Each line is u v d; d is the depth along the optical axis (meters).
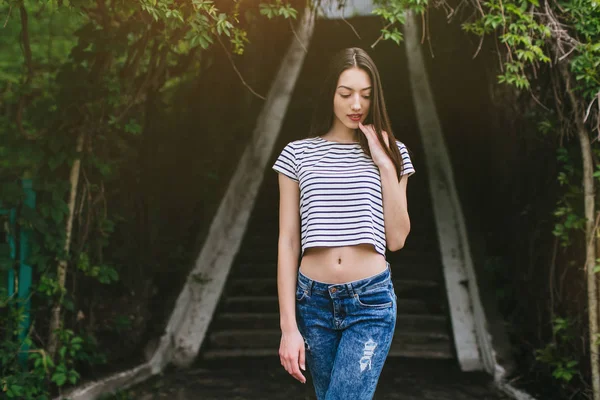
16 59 6.41
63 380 3.83
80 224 4.30
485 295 5.74
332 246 2.01
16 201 3.75
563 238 3.96
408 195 7.66
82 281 4.72
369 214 2.03
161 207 6.34
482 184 7.55
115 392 4.47
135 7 3.84
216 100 7.61
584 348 3.93
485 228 6.90
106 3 4.20
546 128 4.23
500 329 5.33
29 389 3.68
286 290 2.07
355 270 2.02
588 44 3.49
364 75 2.10
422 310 6.13
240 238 6.80
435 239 6.97
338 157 2.10
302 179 2.08
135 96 4.39
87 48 4.43
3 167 3.88
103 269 4.42
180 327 5.69
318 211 2.04
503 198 6.43
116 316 4.95
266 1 4.15
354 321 2.03
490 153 7.61
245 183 7.39
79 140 4.11
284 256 2.10
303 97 9.76
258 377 5.05
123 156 5.18
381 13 3.77
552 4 3.74
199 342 5.63
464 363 5.32
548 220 4.68
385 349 2.05
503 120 6.30
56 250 3.98
